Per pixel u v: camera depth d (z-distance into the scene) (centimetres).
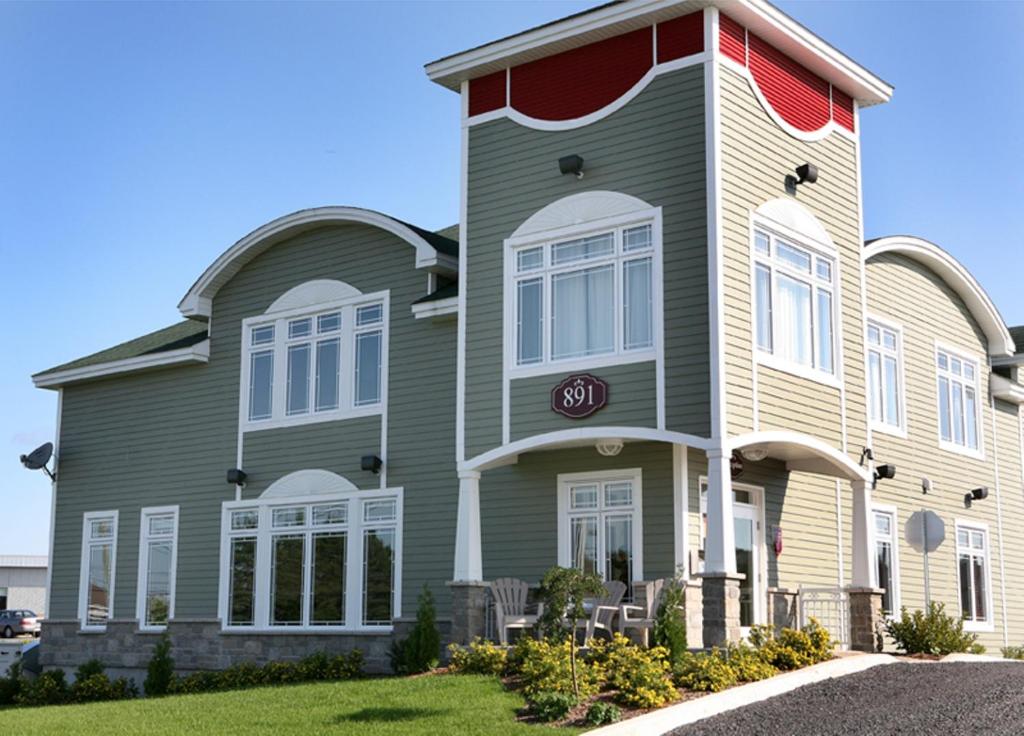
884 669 1719
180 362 2608
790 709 1419
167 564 2589
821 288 2034
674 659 1617
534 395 1938
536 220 1986
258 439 2481
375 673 2195
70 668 2697
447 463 2198
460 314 2044
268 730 1408
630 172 1902
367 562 2272
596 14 1920
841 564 2219
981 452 2750
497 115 2062
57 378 2834
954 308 2722
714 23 1858
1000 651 2578
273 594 2391
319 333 2433
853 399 2055
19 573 6900
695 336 1795
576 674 1528
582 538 1967
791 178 1988
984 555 2705
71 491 2808
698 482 1906
